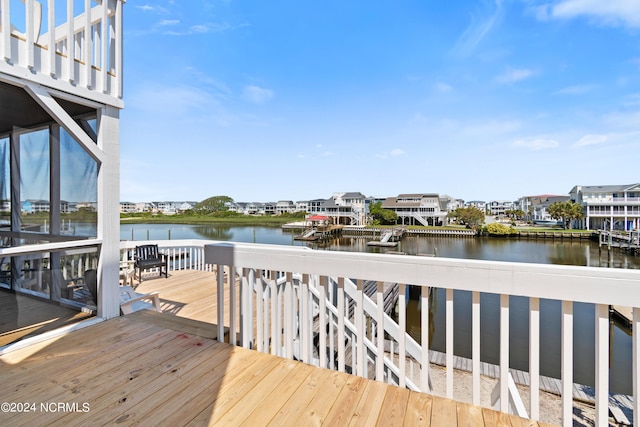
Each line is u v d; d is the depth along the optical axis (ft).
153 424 4.36
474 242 100.68
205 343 7.26
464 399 12.70
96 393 5.16
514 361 23.49
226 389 5.29
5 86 7.35
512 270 4.25
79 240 8.66
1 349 6.73
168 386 5.39
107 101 8.87
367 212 164.45
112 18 9.20
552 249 85.10
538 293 4.12
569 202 128.88
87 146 8.41
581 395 12.38
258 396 5.07
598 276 3.82
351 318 12.48
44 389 5.28
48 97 7.48
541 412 11.65
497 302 35.53
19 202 10.24
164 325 8.49
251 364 6.21
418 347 8.44
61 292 9.37
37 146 9.89
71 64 7.91
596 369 3.96
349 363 11.50
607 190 114.83
